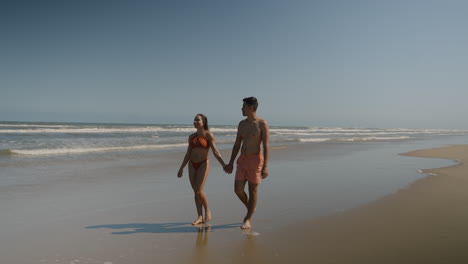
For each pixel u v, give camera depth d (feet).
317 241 12.02
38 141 65.92
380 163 38.11
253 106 13.33
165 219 15.11
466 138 144.36
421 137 146.61
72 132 110.01
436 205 17.63
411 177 27.43
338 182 24.94
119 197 19.74
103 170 30.71
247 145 13.44
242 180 13.46
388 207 17.19
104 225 14.11
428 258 10.40
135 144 63.41
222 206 17.49
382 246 11.48
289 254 10.80
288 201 18.57
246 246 11.55
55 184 23.63
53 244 11.74
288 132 163.84
